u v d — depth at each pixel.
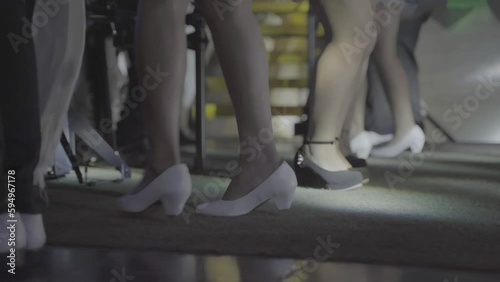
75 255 1.77
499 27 6.55
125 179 3.37
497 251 1.81
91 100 3.70
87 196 2.79
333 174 3.04
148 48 2.26
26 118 1.79
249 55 2.27
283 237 1.97
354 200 2.73
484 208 2.54
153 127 2.29
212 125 6.93
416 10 5.38
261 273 1.59
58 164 3.36
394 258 1.72
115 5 3.61
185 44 2.30
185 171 2.29
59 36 2.64
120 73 4.14
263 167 2.35
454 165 4.28
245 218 2.28
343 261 1.70
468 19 6.58
